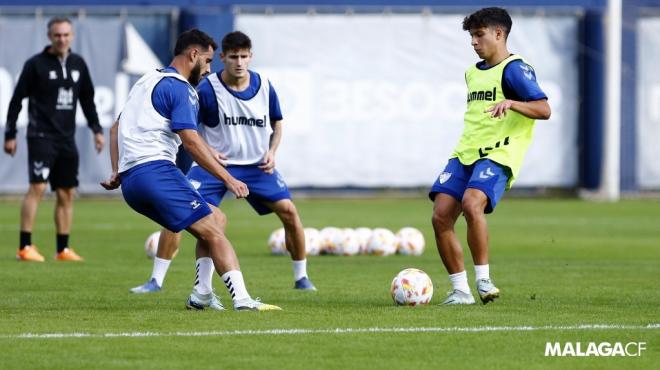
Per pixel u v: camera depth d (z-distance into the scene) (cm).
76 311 3553
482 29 3684
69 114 5525
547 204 10375
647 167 11131
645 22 11050
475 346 2894
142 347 2853
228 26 10525
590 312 3528
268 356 2742
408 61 10756
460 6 10806
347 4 10700
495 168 3638
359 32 10700
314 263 5416
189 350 2812
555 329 3158
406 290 3675
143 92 3434
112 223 8075
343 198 11000
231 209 9944
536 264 5350
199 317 3378
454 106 10844
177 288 4325
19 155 10181
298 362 2673
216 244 3462
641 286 4359
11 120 5519
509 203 10519
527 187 11069
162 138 3419
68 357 2716
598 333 3097
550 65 10969
